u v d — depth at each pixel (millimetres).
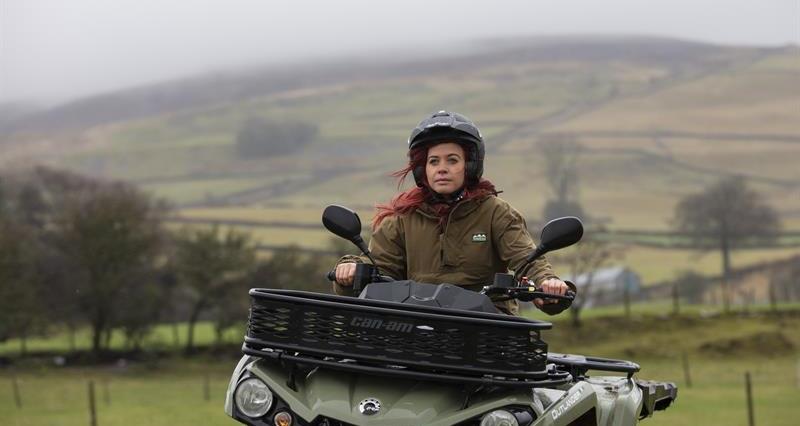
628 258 193000
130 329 99000
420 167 9250
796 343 100625
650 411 10141
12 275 95062
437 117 9211
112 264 97938
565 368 9594
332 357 8008
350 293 9227
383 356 7891
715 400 54531
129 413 44781
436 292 8391
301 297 8266
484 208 9219
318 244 184250
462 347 7828
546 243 8695
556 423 7930
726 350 99438
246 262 102062
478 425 7879
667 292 163000
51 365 94062
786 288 152125
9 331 95375
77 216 98500
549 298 8562
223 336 107438
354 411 7840
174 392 66875
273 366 8227
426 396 7941
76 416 43344
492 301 9141
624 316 110812
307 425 7949
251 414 8039
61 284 97688
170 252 106000
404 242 9375
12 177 152375
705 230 194625
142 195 123000
